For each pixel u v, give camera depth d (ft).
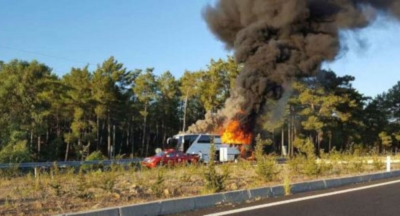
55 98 161.17
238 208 33.55
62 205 34.35
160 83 210.59
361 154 98.07
